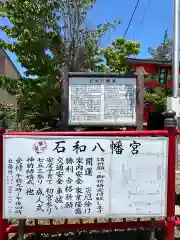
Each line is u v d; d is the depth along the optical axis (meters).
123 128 5.66
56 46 8.41
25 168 3.53
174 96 8.02
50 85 8.05
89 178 3.56
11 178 3.53
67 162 3.54
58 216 3.56
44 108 8.55
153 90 18.08
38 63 8.17
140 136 3.59
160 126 18.77
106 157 3.56
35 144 3.53
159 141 3.58
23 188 3.54
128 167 3.57
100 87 5.38
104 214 3.57
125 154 3.57
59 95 8.30
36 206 3.55
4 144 3.52
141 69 5.43
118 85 5.39
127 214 3.58
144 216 3.60
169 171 3.61
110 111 5.36
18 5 8.19
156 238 4.11
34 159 3.53
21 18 8.17
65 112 5.36
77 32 8.60
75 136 3.54
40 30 8.09
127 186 3.58
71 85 5.38
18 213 3.54
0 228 3.61
